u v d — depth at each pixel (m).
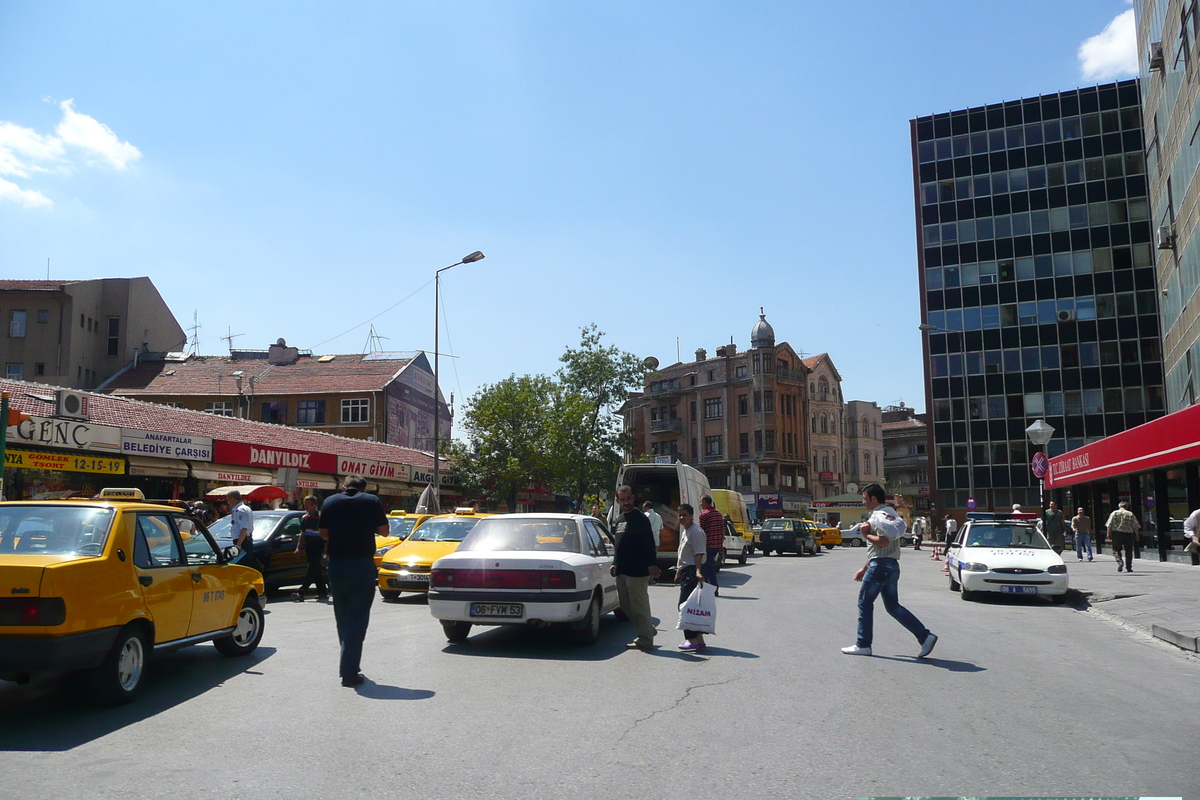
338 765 5.21
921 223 62.38
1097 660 9.54
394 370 55.44
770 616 13.53
